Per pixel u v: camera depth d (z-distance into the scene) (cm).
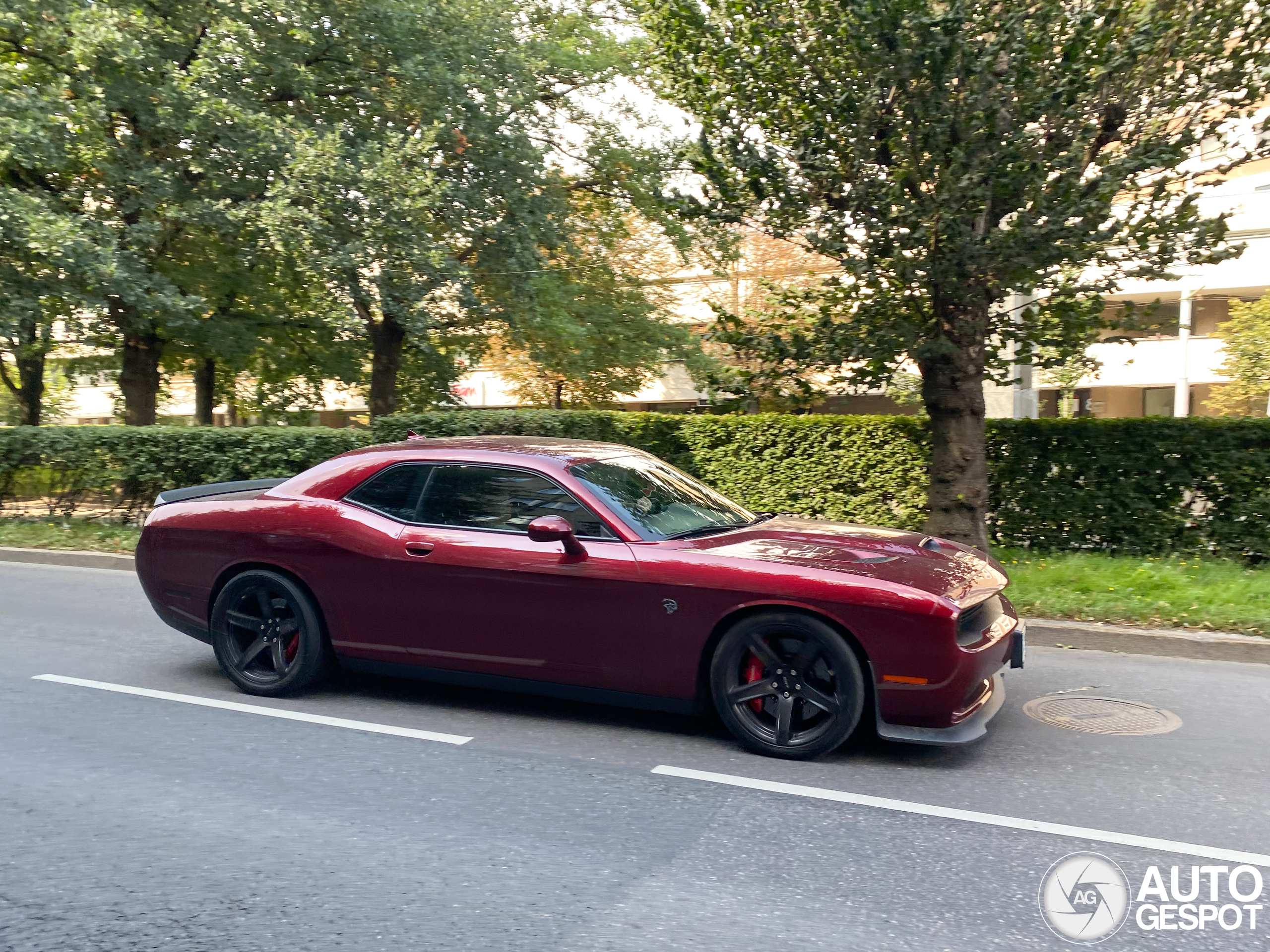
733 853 363
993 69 805
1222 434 960
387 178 1614
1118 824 396
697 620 478
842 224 848
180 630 603
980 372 926
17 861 354
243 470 1262
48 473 1332
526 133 1967
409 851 364
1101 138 871
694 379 1216
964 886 338
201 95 1546
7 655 679
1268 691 612
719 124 875
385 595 539
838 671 459
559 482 525
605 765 463
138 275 1596
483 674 527
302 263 1648
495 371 3619
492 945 293
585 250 2488
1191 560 959
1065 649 734
